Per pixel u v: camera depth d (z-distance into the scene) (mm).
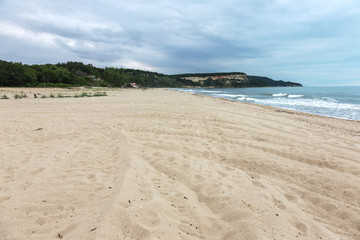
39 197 3084
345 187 3855
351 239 2621
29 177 3791
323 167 4805
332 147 6203
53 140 6285
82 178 3785
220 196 3344
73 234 2312
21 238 2213
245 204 3102
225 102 21438
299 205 3312
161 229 2467
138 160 4723
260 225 2629
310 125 9914
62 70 78938
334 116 14906
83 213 2734
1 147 5477
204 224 2707
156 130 7668
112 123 8719
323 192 3758
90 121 9148
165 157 5062
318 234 2619
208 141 6543
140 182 3684
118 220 2549
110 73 101188
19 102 16297
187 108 13906
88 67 100812
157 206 2934
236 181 3943
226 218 2838
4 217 2541
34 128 7699
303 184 4035
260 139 6816
